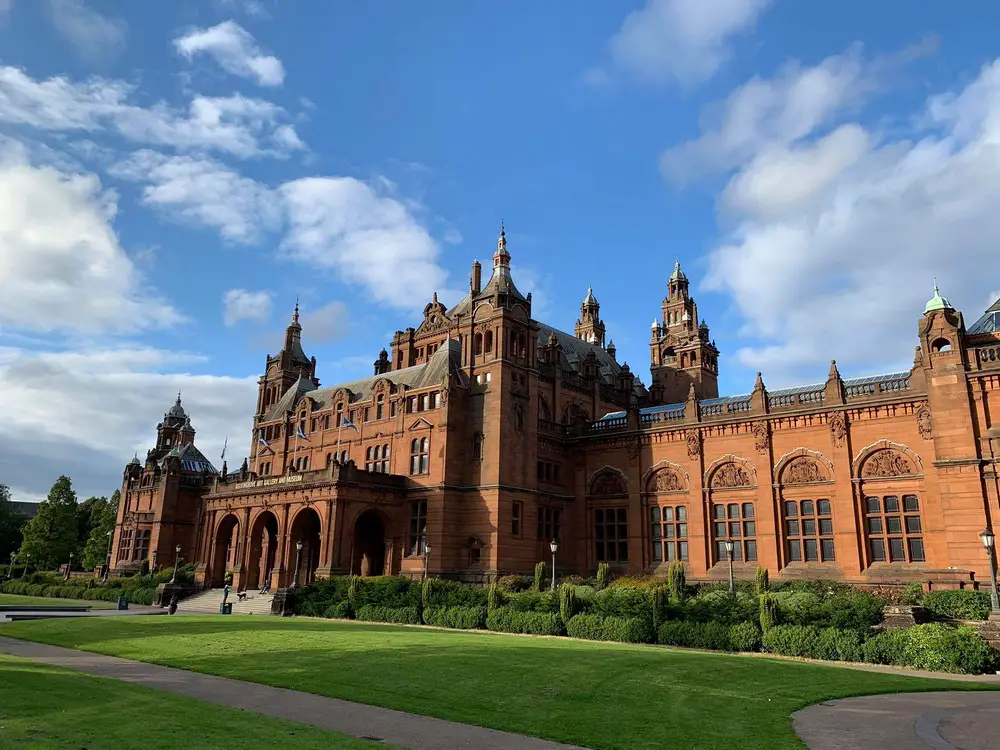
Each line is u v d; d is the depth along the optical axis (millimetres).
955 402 41438
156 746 13148
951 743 14320
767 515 50812
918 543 44750
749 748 14164
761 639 29812
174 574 63469
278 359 84562
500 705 18203
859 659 27156
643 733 15414
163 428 101125
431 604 42500
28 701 16750
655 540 56750
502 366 57500
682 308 85875
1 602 63000
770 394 55406
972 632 26719
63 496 111562
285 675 22219
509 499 55500
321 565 53031
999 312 42875
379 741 14414
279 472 73438
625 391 75750
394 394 63219
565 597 36219
